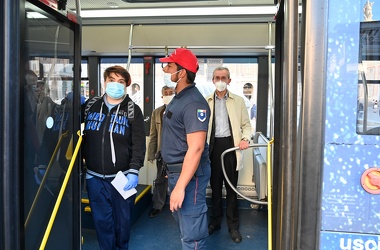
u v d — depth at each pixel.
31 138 1.49
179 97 1.79
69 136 1.91
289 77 1.00
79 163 2.01
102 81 3.97
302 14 1.00
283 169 1.05
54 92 1.70
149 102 3.93
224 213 3.68
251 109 3.85
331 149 0.98
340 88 0.96
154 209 3.56
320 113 0.97
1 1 1.21
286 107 1.02
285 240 1.04
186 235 1.80
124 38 3.42
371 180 0.96
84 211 3.11
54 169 1.74
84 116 2.27
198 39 3.34
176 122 1.75
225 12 2.84
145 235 3.05
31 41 1.44
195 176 1.78
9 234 1.25
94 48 3.57
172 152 1.79
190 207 1.78
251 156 3.79
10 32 1.22
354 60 0.96
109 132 2.12
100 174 2.13
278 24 1.62
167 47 3.09
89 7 2.80
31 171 1.50
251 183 3.82
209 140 2.90
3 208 1.24
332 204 0.99
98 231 2.20
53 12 1.61
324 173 0.98
